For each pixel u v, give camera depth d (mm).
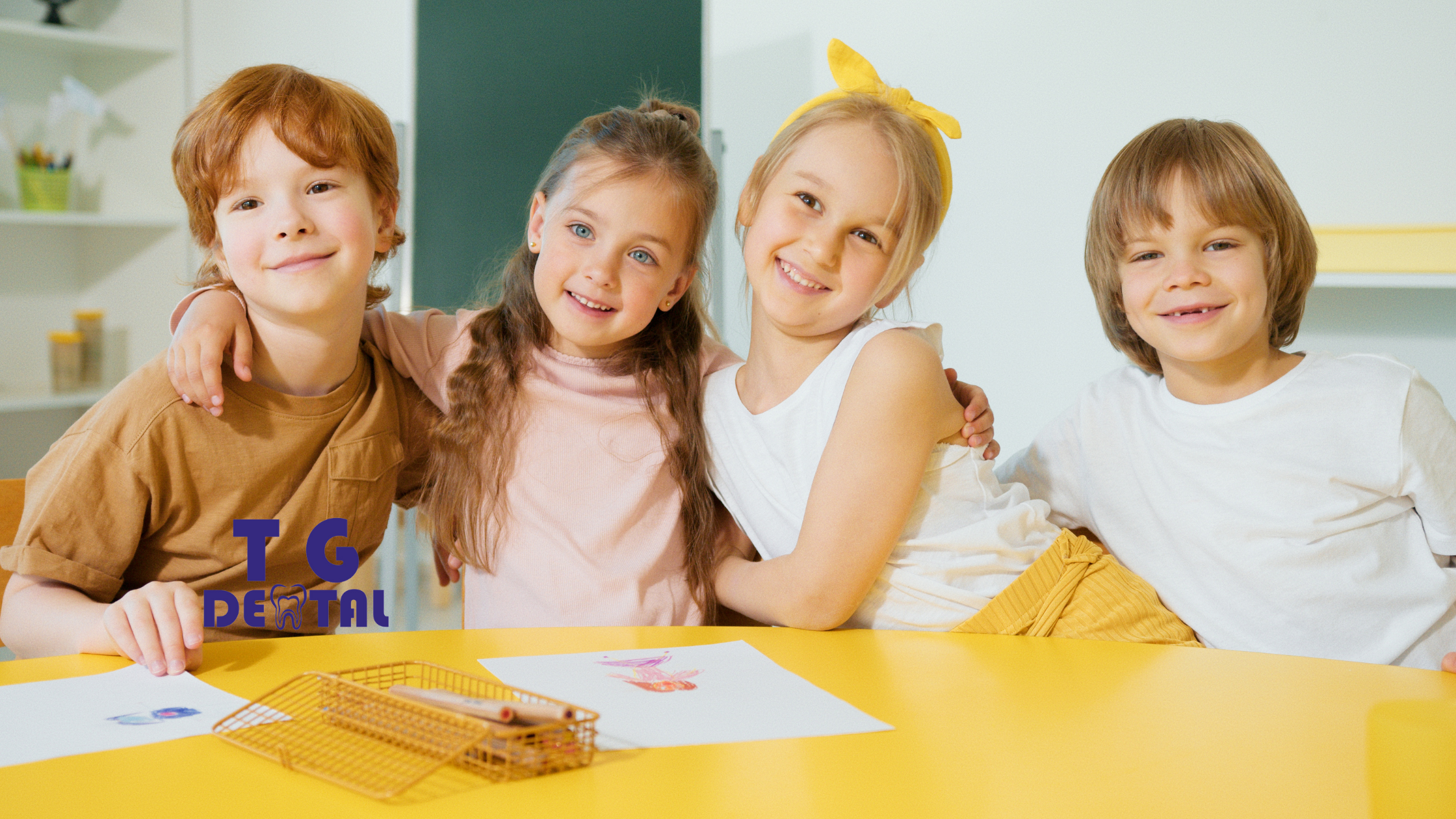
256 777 484
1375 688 679
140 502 893
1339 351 1983
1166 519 1063
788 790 490
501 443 1023
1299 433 1018
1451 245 1773
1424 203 1921
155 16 3023
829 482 893
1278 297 1053
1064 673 706
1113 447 1114
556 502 1018
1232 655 767
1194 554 1048
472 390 1031
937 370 940
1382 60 1936
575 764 507
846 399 917
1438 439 998
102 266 3115
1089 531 1168
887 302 1031
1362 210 1976
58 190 2863
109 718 560
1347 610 990
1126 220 1047
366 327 1062
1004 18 2285
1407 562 1011
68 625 769
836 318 965
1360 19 1946
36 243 3051
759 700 624
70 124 2918
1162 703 642
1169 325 1029
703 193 1053
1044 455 1175
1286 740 577
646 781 493
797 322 964
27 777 479
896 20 2400
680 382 1086
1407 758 362
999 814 470
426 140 2477
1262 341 1058
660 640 768
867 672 699
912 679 684
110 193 3119
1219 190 997
